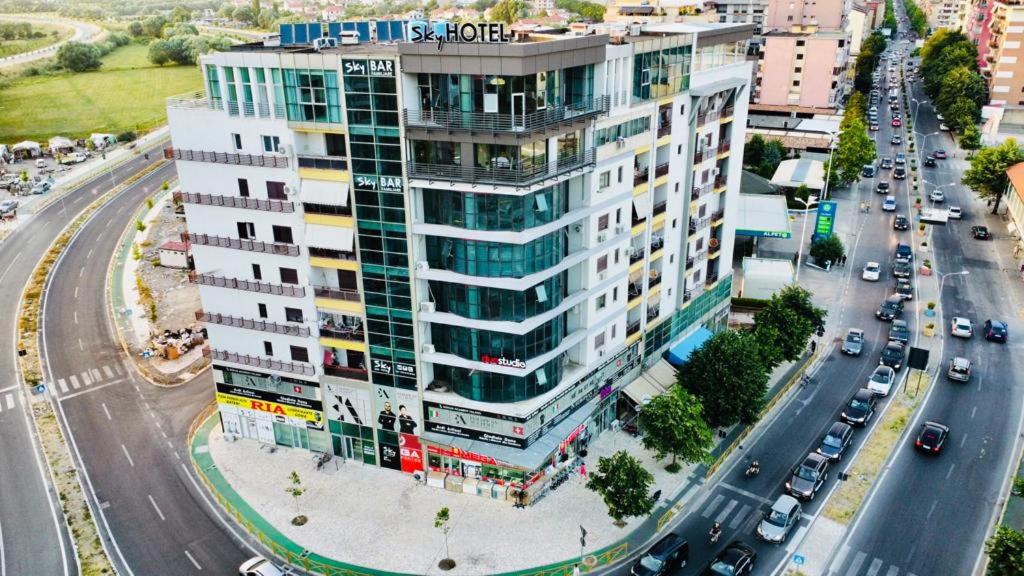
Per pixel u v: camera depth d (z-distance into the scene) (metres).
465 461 63.69
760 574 54.81
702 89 71.06
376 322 61.47
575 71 57.25
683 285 78.50
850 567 55.22
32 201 151.75
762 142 156.62
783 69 191.00
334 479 66.06
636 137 64.62
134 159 179.12
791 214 132.88
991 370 83.75
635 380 75.38
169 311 103.25
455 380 62.41
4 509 63.56
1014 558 47.75
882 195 146.88
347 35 64.94
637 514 57.44
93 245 129.25
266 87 57.12
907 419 74.38
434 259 59.22
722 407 68.81
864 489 64.06
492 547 57.56
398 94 53.22
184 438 73.25
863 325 95.25
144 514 62.66
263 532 59.47
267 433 71.12
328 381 65.69
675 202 74.00
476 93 52.25
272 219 61.41
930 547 57.06
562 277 62.72
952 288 105.44
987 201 142.38
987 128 184.00
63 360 90.25
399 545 57.91
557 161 55.91
